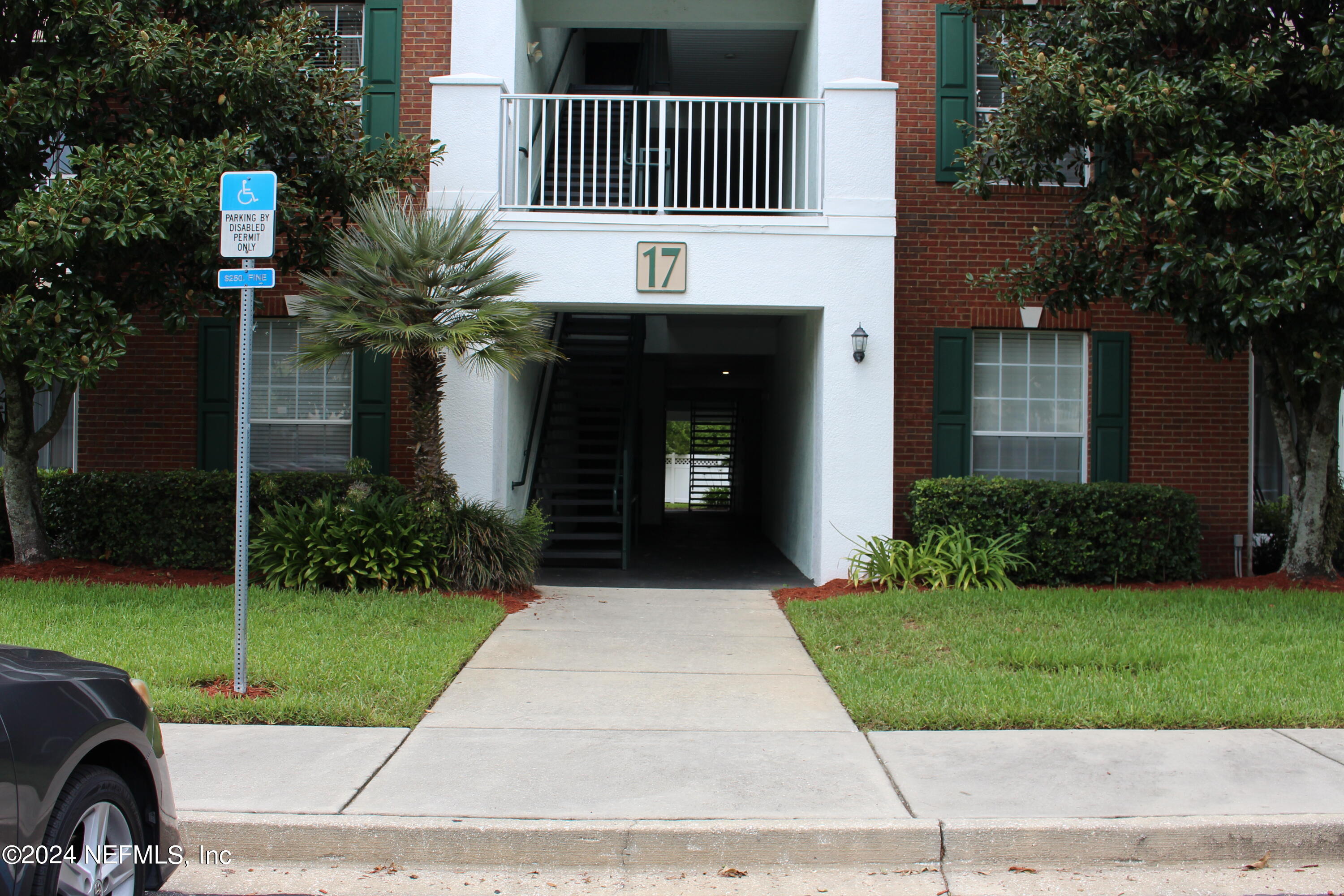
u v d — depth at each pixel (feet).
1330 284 25.03
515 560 29.40
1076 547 31.09
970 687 18.83
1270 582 30.68
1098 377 34.47
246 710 16.92
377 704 17.52
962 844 12.85
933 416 34.19
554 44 41.70
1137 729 16.93
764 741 16.26
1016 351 35.06
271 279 17.80
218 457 34.35
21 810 8.68
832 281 31.50
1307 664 20.20
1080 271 29.37
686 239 31.35
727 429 80.28
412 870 12.64
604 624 25.64
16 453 29.45
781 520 44.42
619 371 45.01
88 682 10.25
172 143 25.73
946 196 34.37
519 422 36.01
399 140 30.86
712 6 37.47
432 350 26.66
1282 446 31.14
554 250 31.22
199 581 28.99
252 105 26.81
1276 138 24.53
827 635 23.32
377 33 34.14
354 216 29.71
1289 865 12.96
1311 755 15.58
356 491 29.43
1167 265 25.39
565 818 13.05
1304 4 26.76
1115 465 34.53
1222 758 15.44
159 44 24.97
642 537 51.13
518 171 33.71
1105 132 26.45
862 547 31.50
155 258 26.71
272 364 34.71
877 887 12.28
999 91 35.04
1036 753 15.67
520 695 18.89
